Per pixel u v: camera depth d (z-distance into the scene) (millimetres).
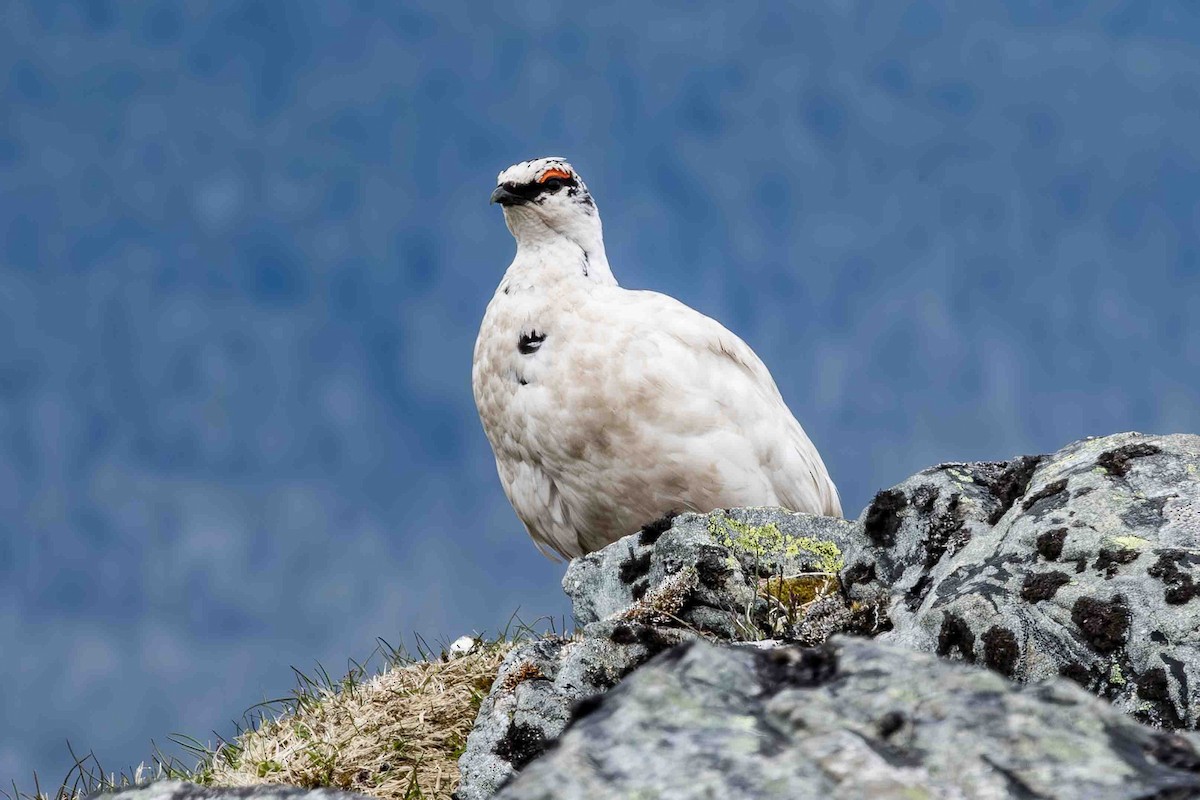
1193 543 8000
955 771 4832
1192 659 7367
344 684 11703
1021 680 7730
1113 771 4777
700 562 10047
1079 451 9344
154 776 10852
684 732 5051
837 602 9484
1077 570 8094
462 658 11859
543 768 4957
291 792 6172
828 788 4762
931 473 9711
